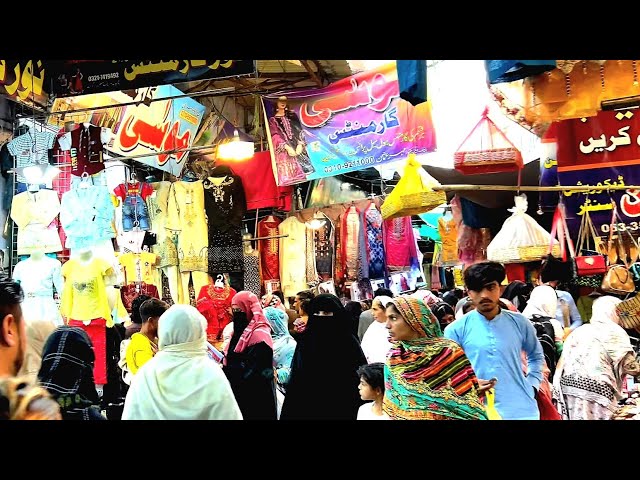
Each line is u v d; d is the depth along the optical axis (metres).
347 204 8.27
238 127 10.52
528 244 5.33
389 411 2.91
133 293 6.79
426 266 11.94
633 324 3.76
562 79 4.08
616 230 5.07
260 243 7.98
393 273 8.23
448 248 8.48
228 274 7.27
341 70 9.07
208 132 9.09
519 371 3.56
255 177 7.32
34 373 2.56
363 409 3.28
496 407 3.49
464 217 7.69
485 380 3.42
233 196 7.21
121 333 6.58
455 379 2.86
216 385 2.87
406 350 2.94
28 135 6.11
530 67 3.38
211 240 7.18
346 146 6.50
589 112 4.05
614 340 3.61
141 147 7.55
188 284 7.29
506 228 5.48
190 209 7.23
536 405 3.56
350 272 8.01
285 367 5.00
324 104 6.63
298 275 8.02
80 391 2.38
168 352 2.91
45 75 5.72
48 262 5.91
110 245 6.26
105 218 6.11
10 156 6.49
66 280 5.89
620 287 4.84
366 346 5.07
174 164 8.25
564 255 5.27
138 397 2.84
